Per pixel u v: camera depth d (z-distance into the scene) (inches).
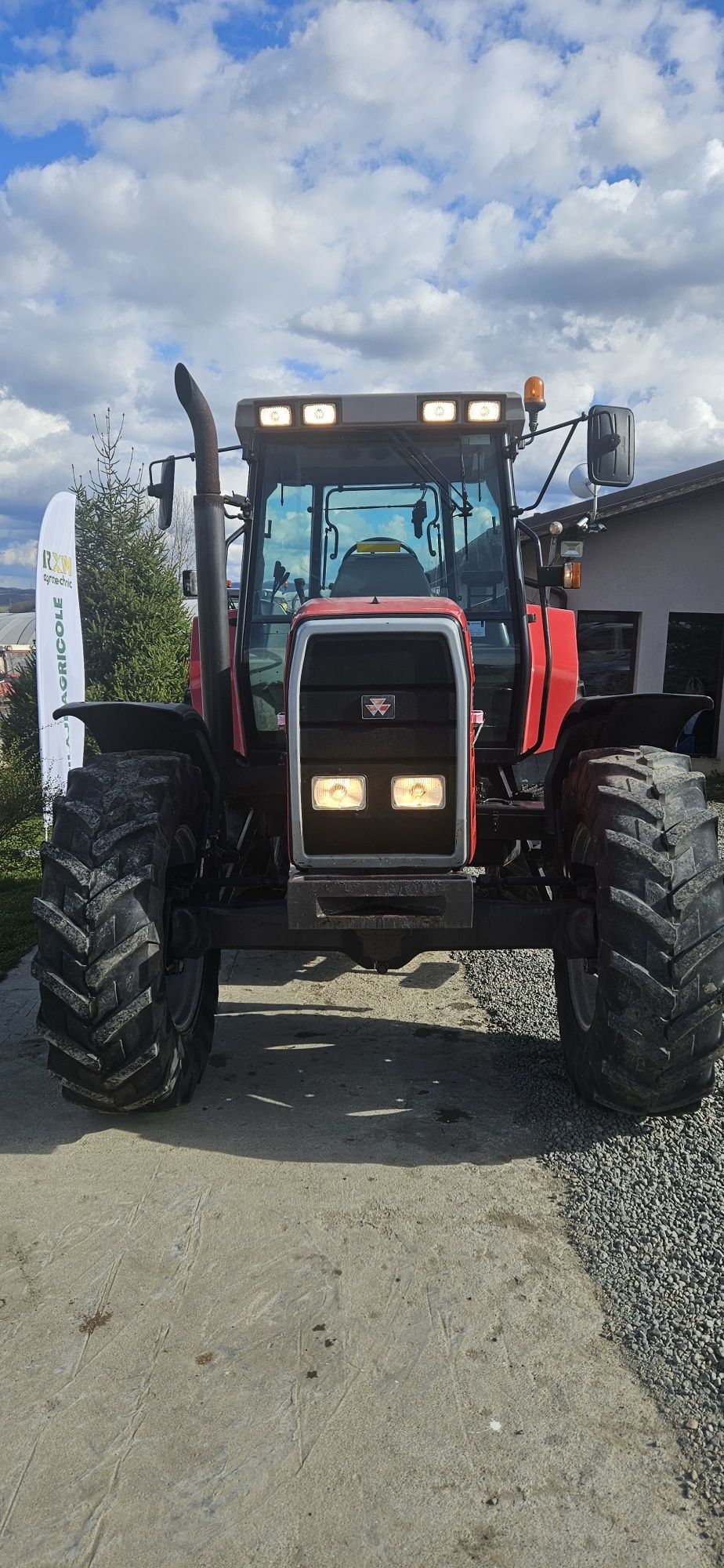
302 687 116.8
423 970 205.2
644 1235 105.0
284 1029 169.8
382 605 119.5
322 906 117.3
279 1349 88.4
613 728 141.2
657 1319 91.9
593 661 481.4
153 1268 100.7
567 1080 145.7
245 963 213.5
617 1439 78.4
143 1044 119.6
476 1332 90.7
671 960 113.4
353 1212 110.3
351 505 163.6
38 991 194.4
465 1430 79.1
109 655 471.8
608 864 117.1
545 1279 98.3
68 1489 74.1
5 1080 149.2
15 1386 84.4
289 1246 104.1
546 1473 75.0
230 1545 69.3
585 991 138.6
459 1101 139.1
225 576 147.5
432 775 117.3
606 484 143.5
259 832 164.4
